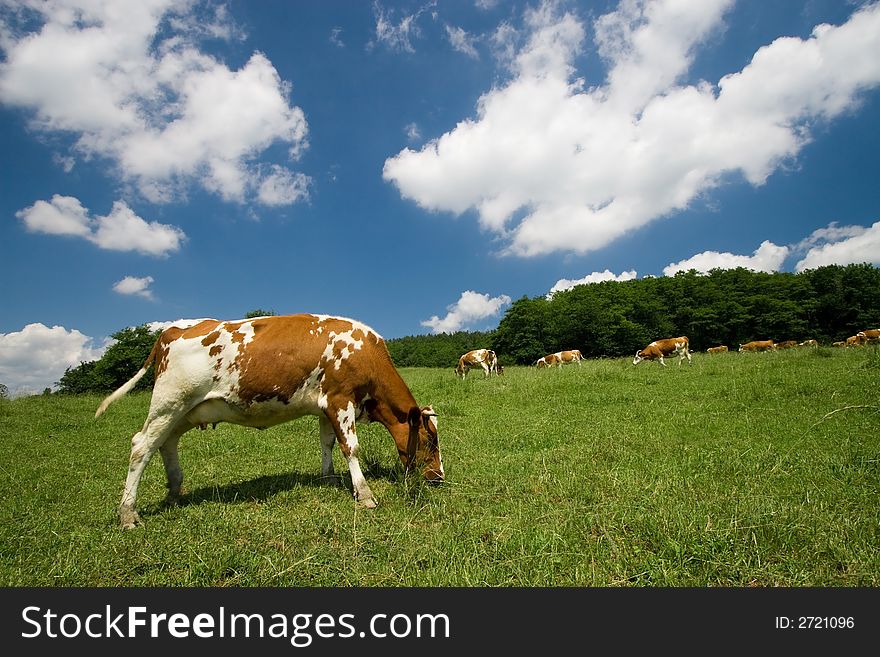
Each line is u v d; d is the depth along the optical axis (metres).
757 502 4.06
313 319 5.75
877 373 10.27
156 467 7.16
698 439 6.78
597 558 3.40
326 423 6.09
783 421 7.30
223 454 7.84
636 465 5.72
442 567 3.32
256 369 5.27
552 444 7.09
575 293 79.38
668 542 3.36
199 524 4.41
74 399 17.45
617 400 10.53
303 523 4.34
